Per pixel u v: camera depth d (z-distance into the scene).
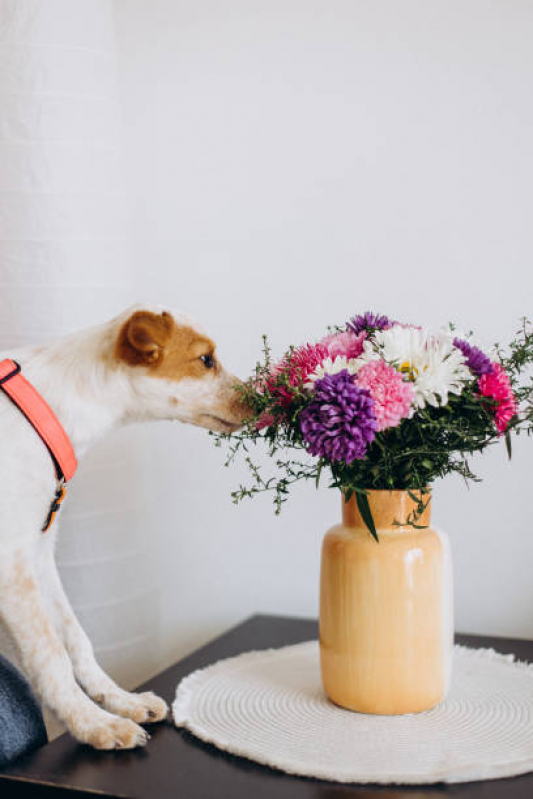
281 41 1.67
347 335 1.16
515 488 1.60
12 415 1.14
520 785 0.97
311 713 1.16
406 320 1.64
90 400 1.21
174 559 1.84
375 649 1.12
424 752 1.03
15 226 1.56
